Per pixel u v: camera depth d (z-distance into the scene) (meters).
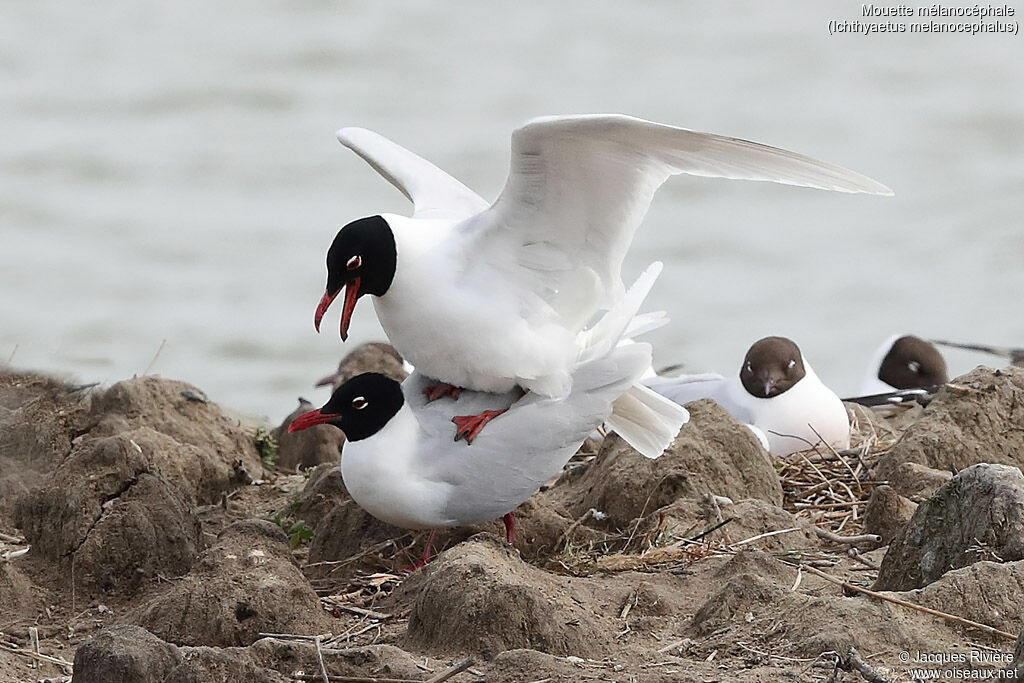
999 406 15.27
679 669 10.25
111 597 12.28
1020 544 11.17
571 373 12.95
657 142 12.08
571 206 12.55
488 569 10.86
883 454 15.66
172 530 12.52
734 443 14.51
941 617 10.63
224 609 11.27
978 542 11.31
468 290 12.66
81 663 9.78
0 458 14.05
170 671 9.66
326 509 14.03
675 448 14.32
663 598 11.59
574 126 11.77
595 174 12.34
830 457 16.20
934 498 11.69
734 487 14.27
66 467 12.75
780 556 12.88
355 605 12.05
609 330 13.05
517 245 12.73
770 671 10.14
